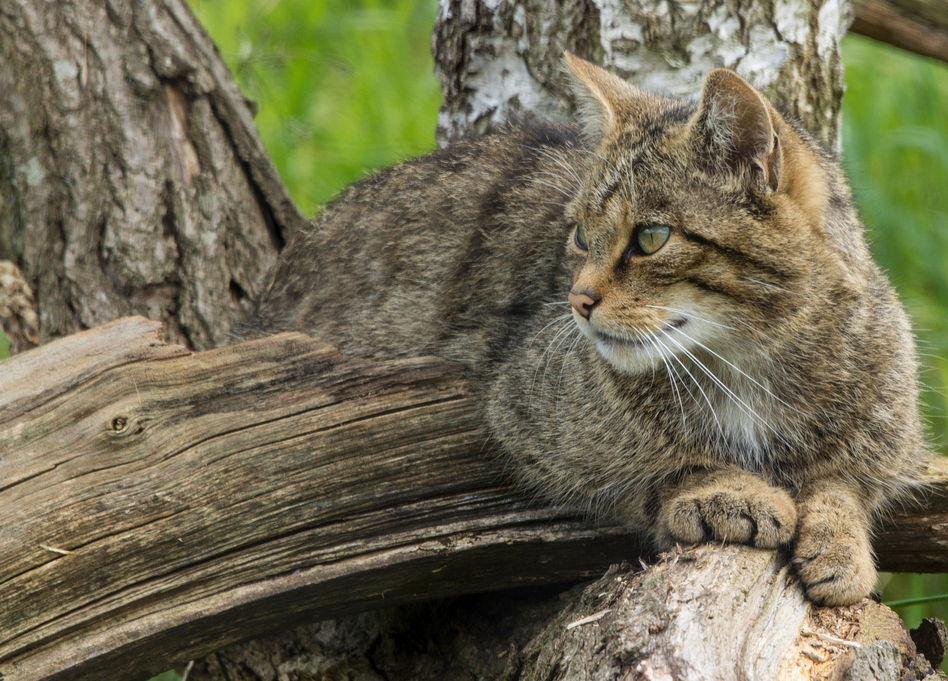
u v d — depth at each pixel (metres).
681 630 4.50
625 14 7.35
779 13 7.31
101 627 5.28
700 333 5.33
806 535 5.18
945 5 8.39
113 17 8.10
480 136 7.67
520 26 7.73
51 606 5.18
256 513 5.57
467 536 5.88
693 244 5.18
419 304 7.13
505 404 6.21
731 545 5.21
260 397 5.79
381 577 5.73
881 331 5.73
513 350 6.62
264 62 10.89
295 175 11.12
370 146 11.37
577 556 6.01
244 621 5.60
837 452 5.69
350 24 12.30
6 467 5.25
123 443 5.41
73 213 8.11
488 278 6.96
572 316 6.13
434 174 7.34
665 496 5.72
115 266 8.16
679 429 5.78
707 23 7.29
